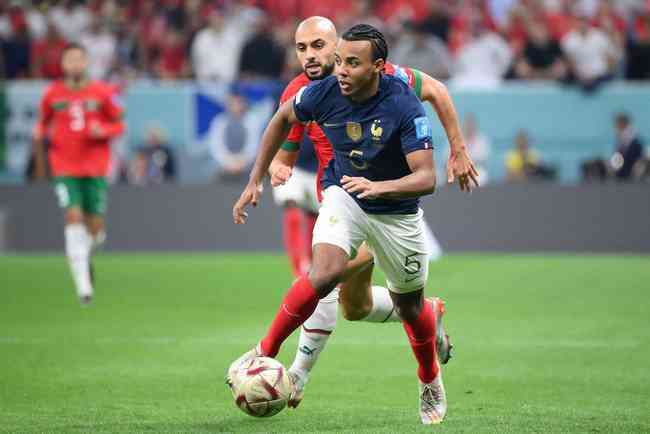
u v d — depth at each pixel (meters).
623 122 57.66
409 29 62.97
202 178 58.88
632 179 57.47
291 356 28.12
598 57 63.97
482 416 20.53
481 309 36.59
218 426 19.67
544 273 46.81
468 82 65.62
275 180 21.17
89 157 39.25
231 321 34.12
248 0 70.94
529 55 63.91
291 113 19.30
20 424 19.89
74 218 38.25
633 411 20.98
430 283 43.62
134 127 59.06
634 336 30.97
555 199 55.72
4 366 26.30
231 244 56.44
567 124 59.81
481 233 55.97
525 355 27.86
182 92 58.88
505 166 59.69
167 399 22.39
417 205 19.27
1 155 58.75
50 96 39.41
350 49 17.95
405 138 18.31
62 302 38.56
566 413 20.80
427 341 19.80
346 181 18.02
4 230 56.47
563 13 69.94
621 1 69.06
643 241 55.34
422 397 20.09
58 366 26.28
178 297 39.88
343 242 18.81
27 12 70.06
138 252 56.59
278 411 18.86
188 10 68.50
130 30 67.88
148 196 56.66
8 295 40.34
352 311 21.56
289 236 42.59
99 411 21.14
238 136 58.50
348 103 18.62
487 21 69.06
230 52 65.88
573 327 32.69
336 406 21.73
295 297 18.64
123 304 38.09
